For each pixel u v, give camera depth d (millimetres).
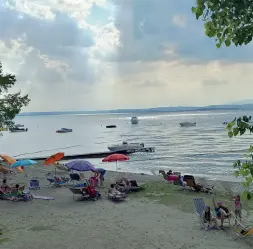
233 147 62656
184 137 91375
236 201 15180
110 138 99375
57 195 20281
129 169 40906
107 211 16656
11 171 29781
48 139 106312
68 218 15578
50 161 24281
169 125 165750
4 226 14547
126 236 13203
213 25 3867
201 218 14117
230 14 3678
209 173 35812
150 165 43812
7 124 28625
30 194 19266
